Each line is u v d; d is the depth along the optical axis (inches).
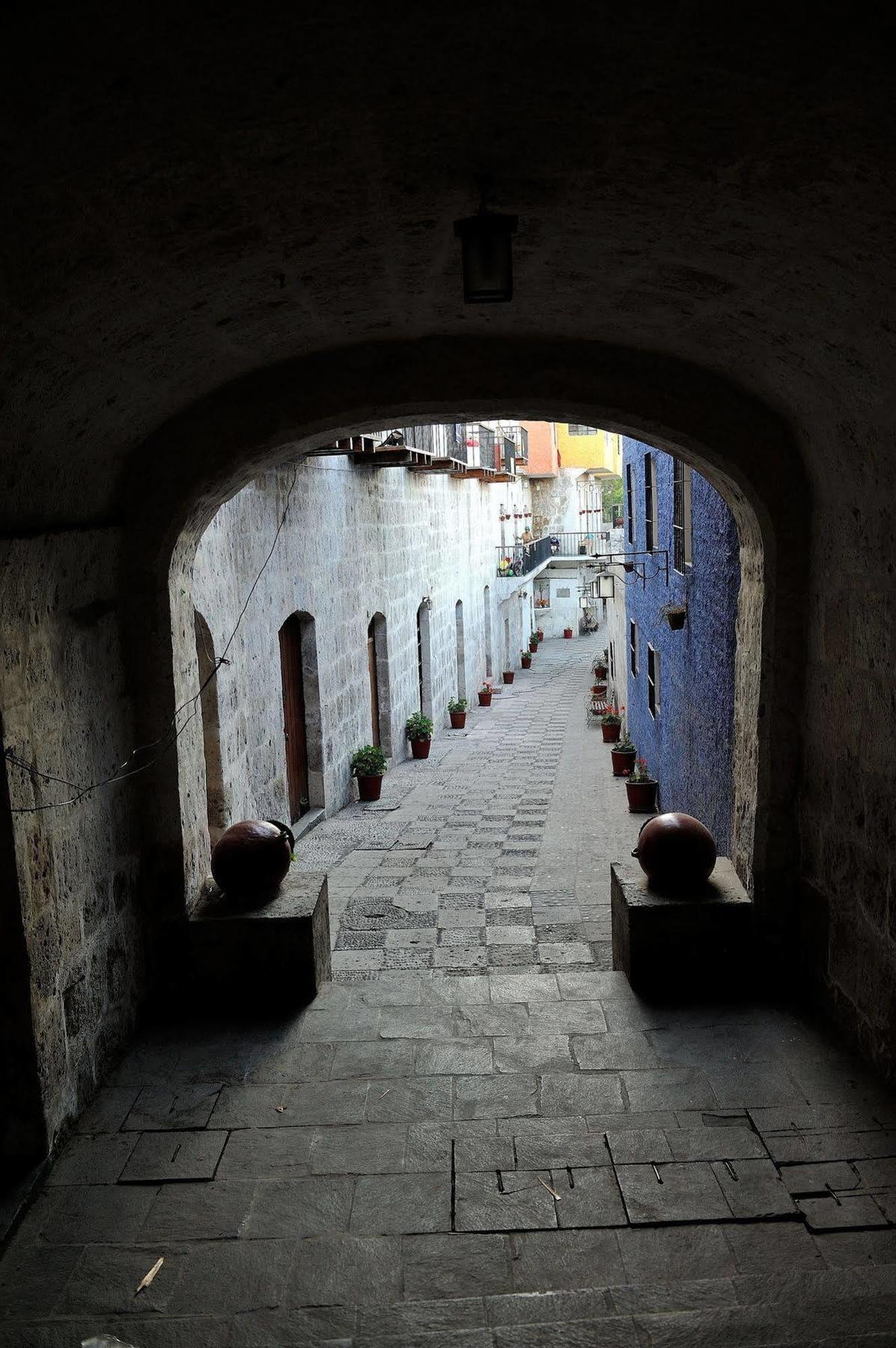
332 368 171.3
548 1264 115.2
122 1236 122.3
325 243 116.6
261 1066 162.4
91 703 158.4
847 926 159.5
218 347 147.6
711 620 278.5
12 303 100.3
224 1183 132.3
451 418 187.6
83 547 156.1
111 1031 163.0
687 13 69.2
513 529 1224.2
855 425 140.4
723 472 174.7
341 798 449.1
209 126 82.8
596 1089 152.3
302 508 388.8
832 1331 101.7
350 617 467.2
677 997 182.1
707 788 291.9
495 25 70.7
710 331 147.1
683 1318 104.0
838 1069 155.4
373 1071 160.1
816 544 168.7
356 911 279.0
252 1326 106.5
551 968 225.6
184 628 185.6
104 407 143.8
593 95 82.4
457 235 113.7
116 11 64.4
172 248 106.6
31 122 74.8
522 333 167.5
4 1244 120.5
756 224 106.0
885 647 140.9
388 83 79.3
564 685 1055.0
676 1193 126.9
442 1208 125.7
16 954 130.6
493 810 441.4
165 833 180.5
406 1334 104.1
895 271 101.6
